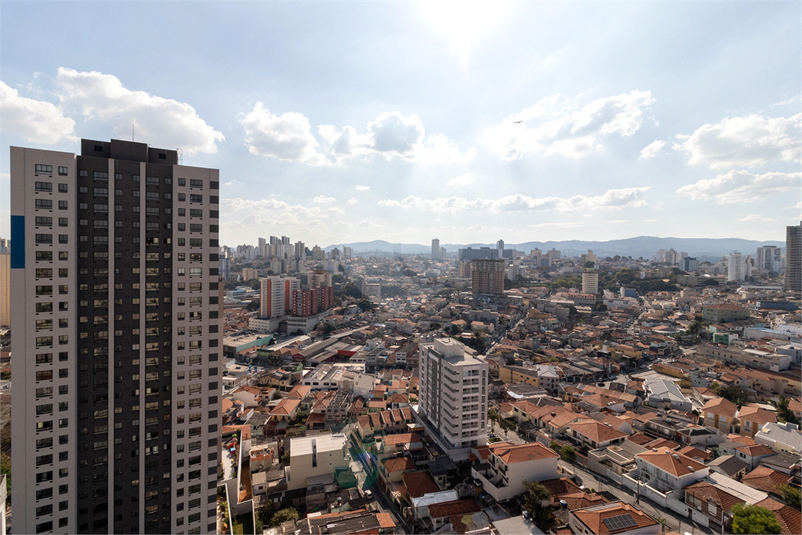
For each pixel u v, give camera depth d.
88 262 63.56
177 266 68.38
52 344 60.78
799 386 135.88
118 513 65.38
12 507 58.91
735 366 167.12
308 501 92.44
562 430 112.06
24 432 59.41
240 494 94.69
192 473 69.81
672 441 102.25
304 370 198.25
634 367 193.25
